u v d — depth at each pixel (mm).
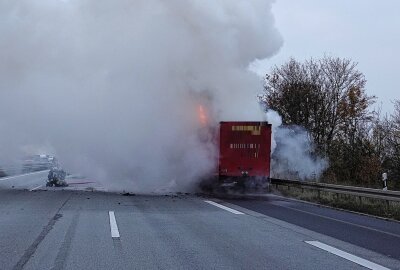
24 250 9289
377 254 9484
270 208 17172
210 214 15031
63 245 9789
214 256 9031
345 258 9039
